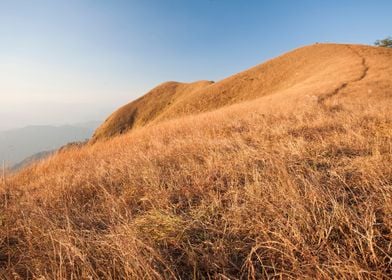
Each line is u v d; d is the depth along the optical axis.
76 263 2.34
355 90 20.39
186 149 5.40
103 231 2.81
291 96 22.91
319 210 2.48
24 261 2.55
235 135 6.48
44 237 2.79
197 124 10.67
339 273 1.89
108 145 9.24
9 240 3.02
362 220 2.25
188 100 51.44
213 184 3.51
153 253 2.21
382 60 30.27
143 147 7.55
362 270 1.79
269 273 2.08
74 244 2.52
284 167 3.37
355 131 4.89
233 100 46.72
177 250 2.42
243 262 2.19
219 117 12.38
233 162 4.04
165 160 4.88
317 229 2.26
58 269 2.29
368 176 2.95
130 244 2.32
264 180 3.24
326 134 5.23
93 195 4.03
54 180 4.98
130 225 2.68
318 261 1.99
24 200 4.11
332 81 25.41
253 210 2.68
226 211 2.82
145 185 3.80
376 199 2.57
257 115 9.63
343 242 2.16
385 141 4.05
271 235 2.34
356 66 29.83
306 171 3.41
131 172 4.39
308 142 4.68
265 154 4.16
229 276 2.04
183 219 2.75
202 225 2.62
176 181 3.72
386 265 1.91
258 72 51.28
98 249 2.43
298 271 1.96
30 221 3.09
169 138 8.58
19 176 6.17
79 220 3.14
